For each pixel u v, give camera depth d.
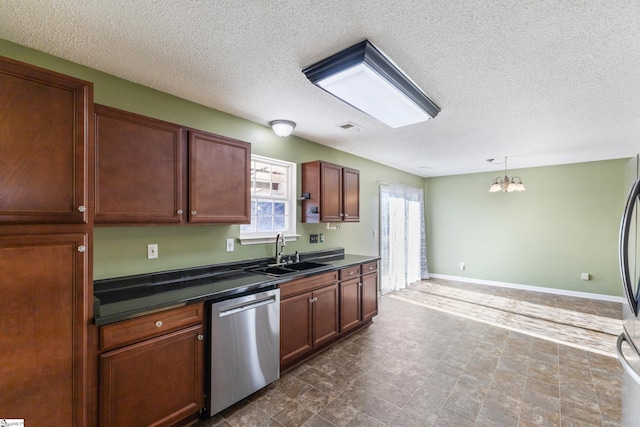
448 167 5.43
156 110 2.23
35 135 1.26
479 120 2.87
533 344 3.05
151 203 1.93
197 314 1.85
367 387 2.27
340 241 4.16
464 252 6.07
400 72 1.95
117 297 1.81
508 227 5.55
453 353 2.85
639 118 2.77
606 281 4.67
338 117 2.82
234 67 1.92
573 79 2.04
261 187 3.09
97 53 1.77
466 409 2.00
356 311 3.34
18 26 1.51
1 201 1.18
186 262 2.40
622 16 1.40
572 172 4.95
